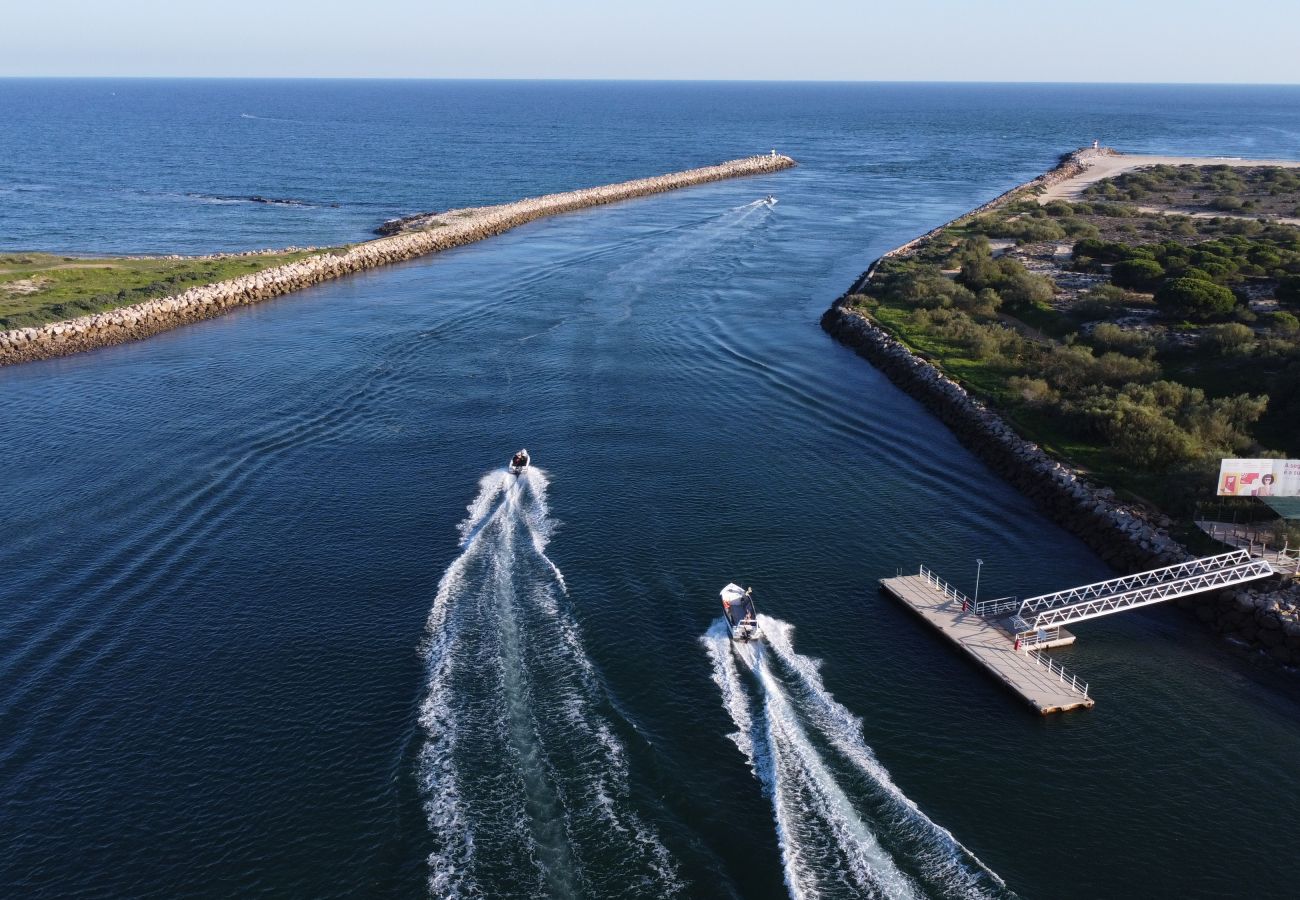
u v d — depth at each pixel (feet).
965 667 128.67
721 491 180.86
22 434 203.00
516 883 92.32
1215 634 136.46
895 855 96.27
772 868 94.38
